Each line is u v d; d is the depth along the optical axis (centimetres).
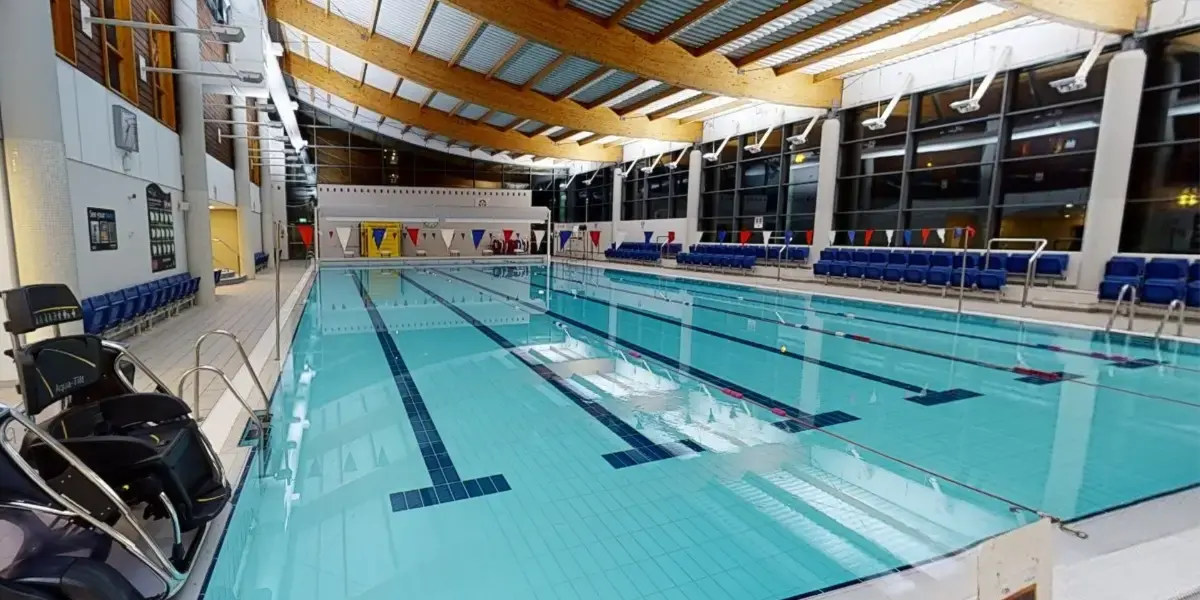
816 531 235
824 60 971
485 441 330
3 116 361
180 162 757
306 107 1991
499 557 216
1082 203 833
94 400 232
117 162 557
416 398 409
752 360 535
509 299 965
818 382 461
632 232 1969
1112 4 705
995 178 934
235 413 351
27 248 373
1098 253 768
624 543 226
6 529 190
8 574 142
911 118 1060
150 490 189
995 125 935
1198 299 631
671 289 1124
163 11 731
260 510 247
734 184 1525
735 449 321
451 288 1122
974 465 300
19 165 365
